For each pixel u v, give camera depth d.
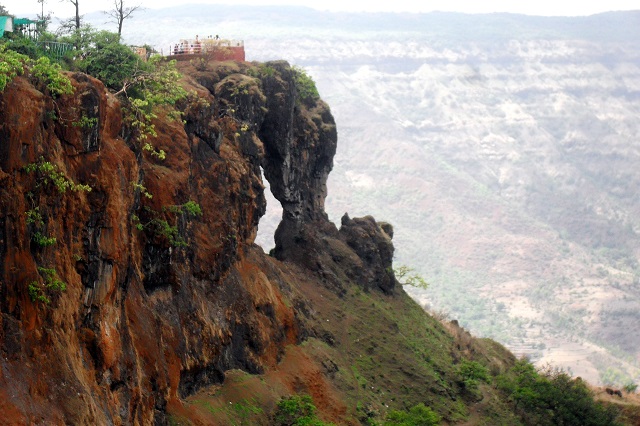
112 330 55.88
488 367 112.25
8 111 49.06
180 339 69.25
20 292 48.34
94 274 54.88
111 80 70.38
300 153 106.25
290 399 78.62
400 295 114.06
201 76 91.44
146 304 65.75
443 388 96.81
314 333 92.56
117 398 55.78
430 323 113.38
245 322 80.31
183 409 67.31
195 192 77.50
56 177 51.62
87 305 54.56
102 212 55.50
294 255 103.94
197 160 78.75
